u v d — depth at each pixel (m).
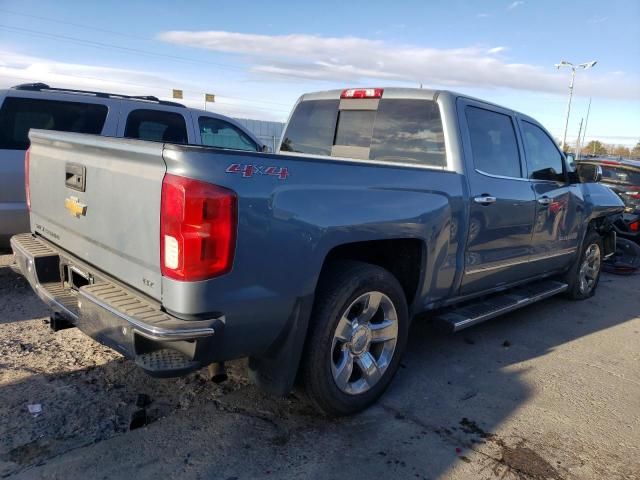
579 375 4.27
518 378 4.12
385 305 3.41
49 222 3.58
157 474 2.63
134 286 2.71
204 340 2.45
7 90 5.71
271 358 2.91
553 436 3.28
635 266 8.55
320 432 3.13
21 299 5.04
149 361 2.45
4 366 3.63
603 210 6.31
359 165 3.14
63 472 2.59
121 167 2.70
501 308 4.54
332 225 2.90
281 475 2.71
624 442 3.27
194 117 7.04
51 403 3.21
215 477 2.65
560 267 5.93
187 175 2.36
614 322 5.83
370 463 2.87
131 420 3.03
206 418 3.18
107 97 6.41
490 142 4.41
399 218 3.31
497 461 2.97
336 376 3.14
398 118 4.34
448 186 3.79
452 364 4.32
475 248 4.14
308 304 2.86
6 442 2.79
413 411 3.47
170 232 2.40
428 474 2.80
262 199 2.57
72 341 4.13
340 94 4.78
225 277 2.48
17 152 5.57
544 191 5.05
